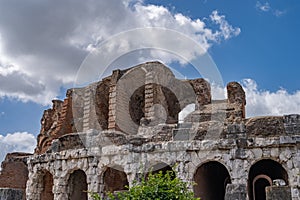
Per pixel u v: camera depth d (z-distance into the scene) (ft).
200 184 89.51
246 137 82.43
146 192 41.34
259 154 80.28
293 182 76.48
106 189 93.20
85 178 108.37
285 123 81.61
